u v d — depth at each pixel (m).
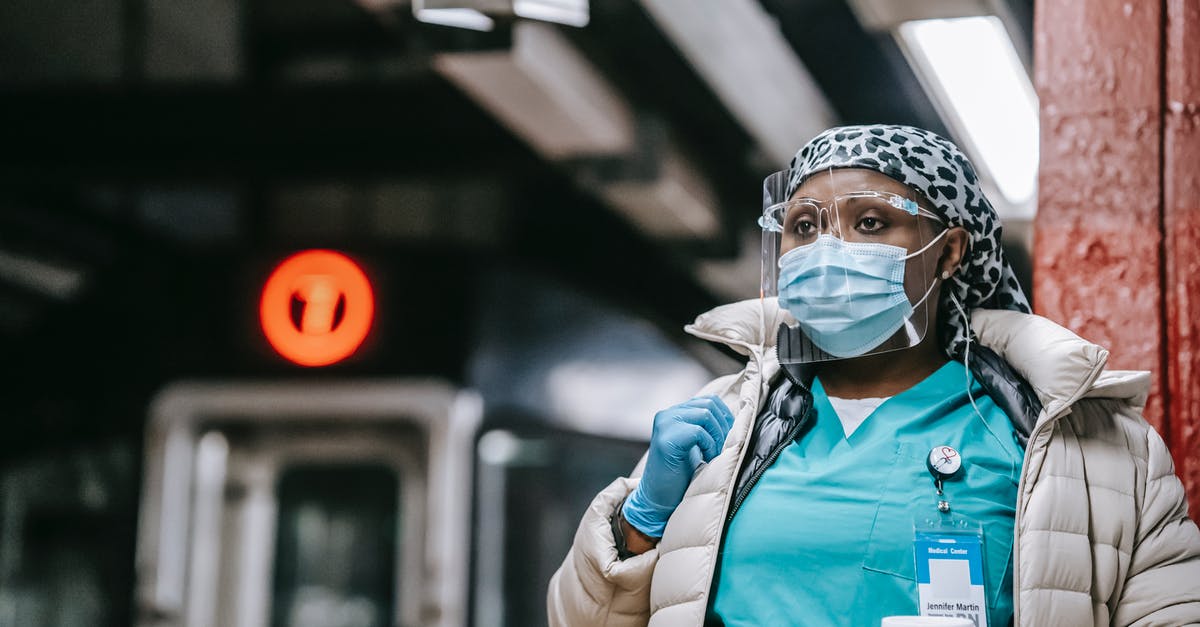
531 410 5.41
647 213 5.77
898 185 1.58
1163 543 1.48
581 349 5.79
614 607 1.66
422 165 5.96
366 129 5.88
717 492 1.56
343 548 5.34
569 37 4.54
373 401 5.27
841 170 1.60
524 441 5.35
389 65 6.29
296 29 6.28
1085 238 1.98
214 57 6.34
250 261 5.57
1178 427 1.90
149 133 6.01
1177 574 1.46
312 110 5.90
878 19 3.56
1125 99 1.99
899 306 1.56
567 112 4.79
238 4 6.08
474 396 5.26
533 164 5.84
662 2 4.29
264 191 6.45
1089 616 1.42
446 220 6.16
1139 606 1.46
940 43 3.64
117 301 5.63
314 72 6.38
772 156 5.53
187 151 6.07
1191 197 1.94
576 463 5.54
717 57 4.66
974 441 1.51
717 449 1.61
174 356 5.52
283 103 5.92
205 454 5.44
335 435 5.37
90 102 6.05
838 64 4.36
